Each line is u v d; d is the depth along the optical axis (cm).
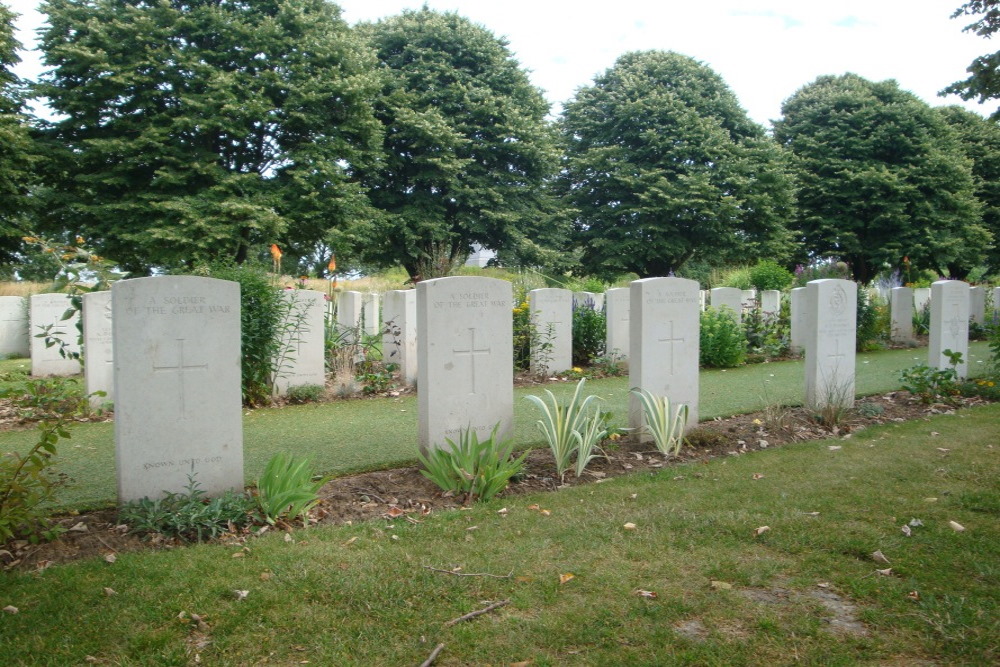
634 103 3244
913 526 443
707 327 1267
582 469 576
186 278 480
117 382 461
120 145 2009
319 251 3073
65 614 332
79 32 2117
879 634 316
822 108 3475
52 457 632
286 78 2302
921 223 3225
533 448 668
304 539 429
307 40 2292
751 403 886
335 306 1270
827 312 781
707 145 3183
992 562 385
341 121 2445
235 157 2359
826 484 536
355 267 3822
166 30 2088
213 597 351
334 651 304
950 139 3397
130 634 317
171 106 2130
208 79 2108
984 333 1725
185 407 483
